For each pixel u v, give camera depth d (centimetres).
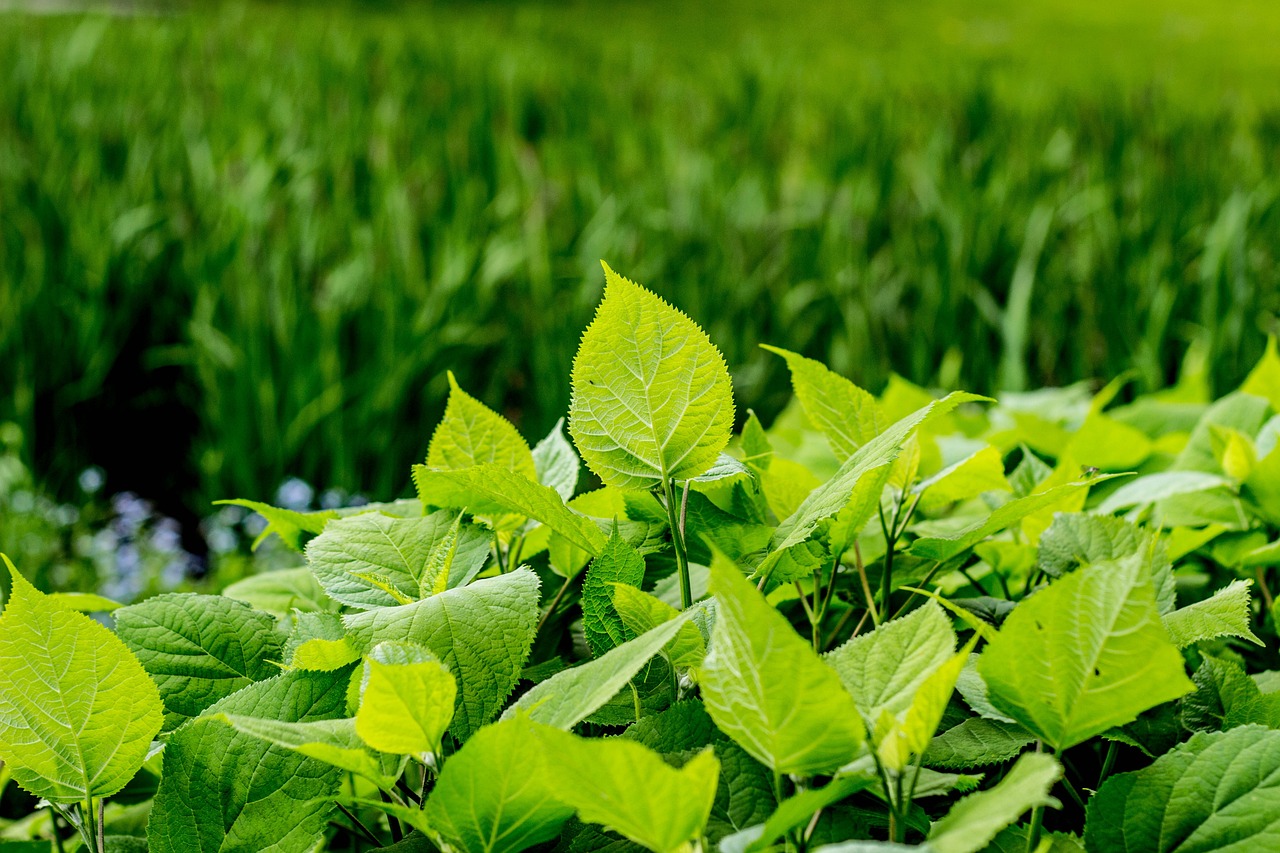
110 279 389
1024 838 63
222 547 328
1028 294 344
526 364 375
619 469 72
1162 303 345
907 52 1224
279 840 62
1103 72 944
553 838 62
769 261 393
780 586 79
